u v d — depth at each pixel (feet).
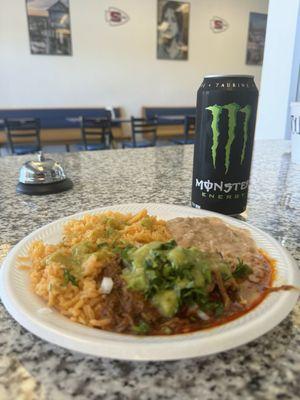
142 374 1.00
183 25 15.87
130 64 15.70
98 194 2.88
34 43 14.06
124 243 1.42
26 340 1.13
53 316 1.14
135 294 1.12
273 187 3.09
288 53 5.85
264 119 6.66
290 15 5.70
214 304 1.15
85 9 14.34
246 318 1.11
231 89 1.80
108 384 0.96
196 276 1.12
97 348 0.98
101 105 15.89
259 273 1.40
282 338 1.13
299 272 1.42
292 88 5.85
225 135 1.91
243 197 2.12
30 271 1.43
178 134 16.31
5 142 13.97
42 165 2.95
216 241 1.70
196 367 1.02
